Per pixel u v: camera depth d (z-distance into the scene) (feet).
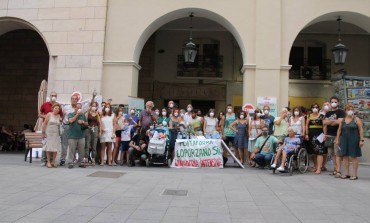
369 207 19.33
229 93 61.11
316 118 31.83
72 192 21.65
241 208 18.98
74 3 44.88
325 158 33.22
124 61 43.47
